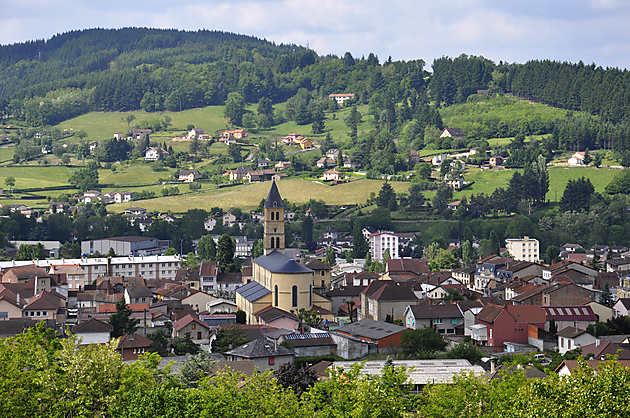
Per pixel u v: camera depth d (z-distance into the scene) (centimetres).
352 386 10506
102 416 10431
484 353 18812
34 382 10144
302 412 10306
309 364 16588
